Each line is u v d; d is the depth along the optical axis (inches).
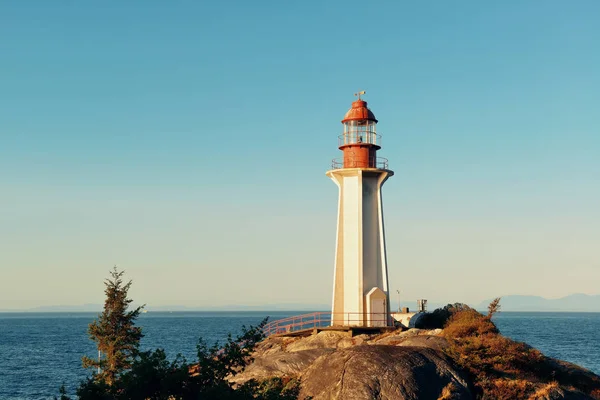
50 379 3560.5
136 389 1187.9
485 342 2037.4
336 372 1849.2
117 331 2240.4
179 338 6446.9
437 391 1796.3
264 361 2140.7
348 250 2706.7
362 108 2790.4
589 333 7411.4
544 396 1843.0
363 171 2706.7
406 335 2329.0
